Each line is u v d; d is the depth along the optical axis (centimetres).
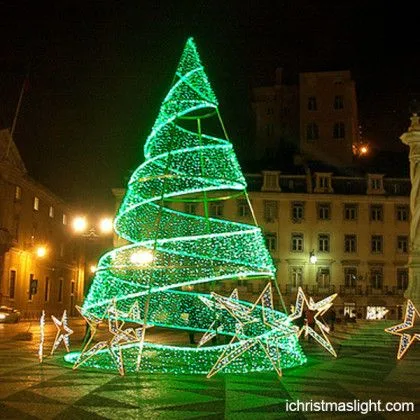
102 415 851
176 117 1664
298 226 6388
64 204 6650
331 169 6888
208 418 839
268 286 1486
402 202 6438
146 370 1387
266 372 1396
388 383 1227
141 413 868
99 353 1697
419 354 1919
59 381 1184
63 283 6762
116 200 6106
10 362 1521
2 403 934
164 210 2062
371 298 6281
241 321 1591
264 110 8000
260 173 6594
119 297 1509
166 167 1600
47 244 6175
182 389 1106
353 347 2186
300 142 7425
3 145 4978
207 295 2058
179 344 2417
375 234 6412
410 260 2455
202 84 1744
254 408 922
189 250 2998
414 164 2495
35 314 5784
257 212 6381
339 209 6438
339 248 6381
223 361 1420
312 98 7519
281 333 1502
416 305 2364
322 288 6306
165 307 3088
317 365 1573
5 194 5016
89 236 4131
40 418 825
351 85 7475
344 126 7375
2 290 4962
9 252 5144
